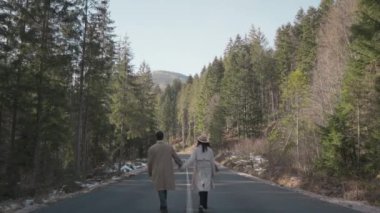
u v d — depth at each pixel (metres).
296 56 89.88
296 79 54.44
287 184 30.17
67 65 30.31
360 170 26.75
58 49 28.97
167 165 12.09
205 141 13.35
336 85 40.81
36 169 27.28
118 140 54.91
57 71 29.00
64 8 28.75
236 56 110.56
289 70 94.88
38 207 15.55
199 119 122.94
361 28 20.59
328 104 40.19
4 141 27.95
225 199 17.78
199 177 13.25
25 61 26.81
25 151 27.03
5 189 23.50
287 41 97.44
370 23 20.38
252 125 91.31
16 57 26.19
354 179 25.83
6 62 25.98
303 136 43.00
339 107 28.78
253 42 111.00
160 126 164.12
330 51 47.47
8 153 26.52
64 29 30.44
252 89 95.00
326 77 43.31
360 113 27.98
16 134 28.14
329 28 50.75
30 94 27.11
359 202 18.34
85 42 34.50
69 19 29.14
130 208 14.84
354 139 27.72
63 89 28.92
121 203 16.50
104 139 50.50
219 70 125.56
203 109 120.62
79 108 36.59
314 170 30.36
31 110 26.98
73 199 18.38
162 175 12.00
